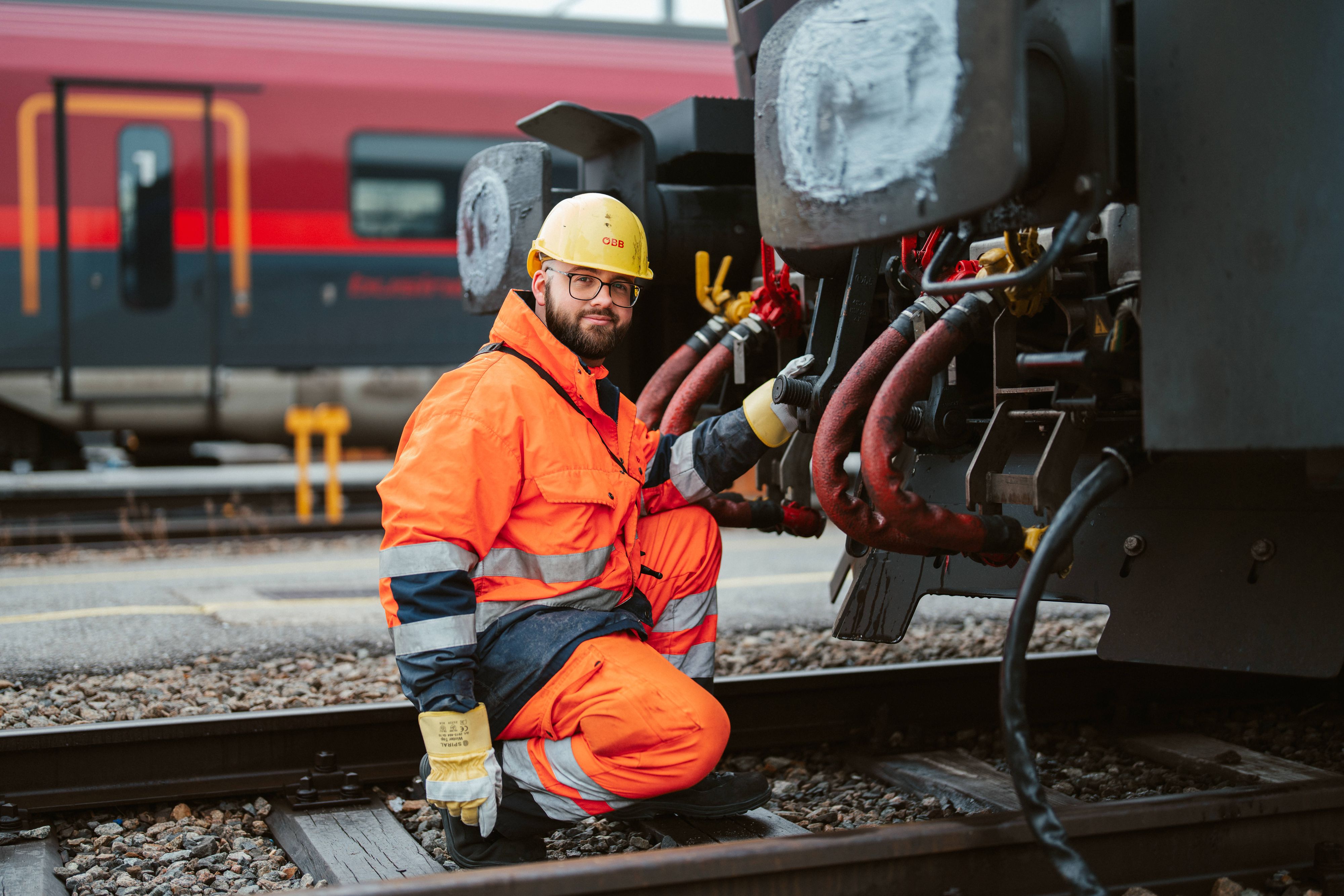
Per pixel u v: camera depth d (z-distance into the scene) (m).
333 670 3.83
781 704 3.10
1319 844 2.09
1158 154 1.82
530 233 3.09
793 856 1.83
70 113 8.87
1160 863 2.07
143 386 9.28
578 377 2.22
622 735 2.09
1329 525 2.18
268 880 2.30
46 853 2.34
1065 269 2.20
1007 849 1.96
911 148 1.69
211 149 9.17
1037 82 1.80
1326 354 1.66
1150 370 1.86
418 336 9.84
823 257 2.44
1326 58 1.65
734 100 3.35
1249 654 2.25
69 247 8.94
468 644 2.04
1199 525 2.37
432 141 9.70
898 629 2.88
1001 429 2.17
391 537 2.06
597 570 2.22
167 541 7.83
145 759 2.67
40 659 3.88
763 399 2.46
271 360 9.48
